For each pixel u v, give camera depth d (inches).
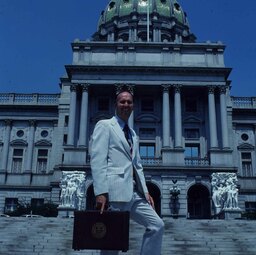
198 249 709.3
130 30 3169.3
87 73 1959.9
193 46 2031.3
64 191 1609.3
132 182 197.2
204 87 1964.8
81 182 1654.8
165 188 1760.6
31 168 2262.6
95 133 202.5
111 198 189.9
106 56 2021.4
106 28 3329.2
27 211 1765.5
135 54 2022.6
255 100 2353.6
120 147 200.5
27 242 748.0
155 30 3181.6
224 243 754.8
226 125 1891.0
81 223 170.6
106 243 167.8
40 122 2358.5
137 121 2003.0
